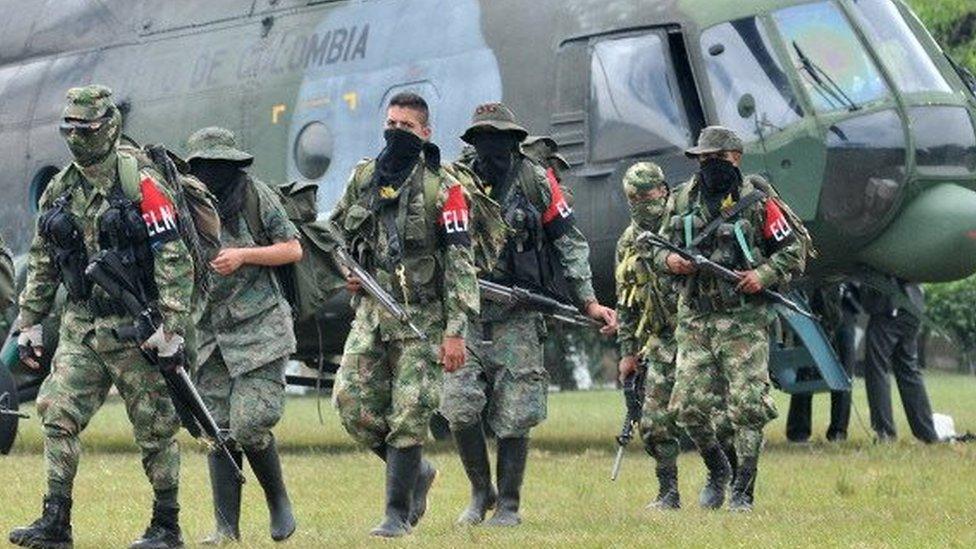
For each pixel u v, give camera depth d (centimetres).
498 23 2789
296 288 1598
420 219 1541
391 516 1545
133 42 3231
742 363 1812
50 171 3262
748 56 2622
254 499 2048
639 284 1934
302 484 2252
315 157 2941
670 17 2658
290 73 2988
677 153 2617
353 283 1566
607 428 3672
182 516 1906
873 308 2950
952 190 2658
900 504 1881
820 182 2589
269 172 2992
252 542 1566
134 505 2000
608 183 2656
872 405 2973
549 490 2138
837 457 2528
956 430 3344
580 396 5516
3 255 1591
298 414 4525
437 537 1548
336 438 3434
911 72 2684
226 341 1562
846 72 2633
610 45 2692
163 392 1451
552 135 2708
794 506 1878
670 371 1922
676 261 1819
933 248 2617
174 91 3128
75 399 1440
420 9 2883
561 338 5641
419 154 1553
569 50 2719
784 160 2592
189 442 3083
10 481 2264
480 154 1706
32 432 3500
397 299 1547
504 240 1641
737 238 1805
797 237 1827
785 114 2597
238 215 1570
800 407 2969
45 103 3291
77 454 1445
